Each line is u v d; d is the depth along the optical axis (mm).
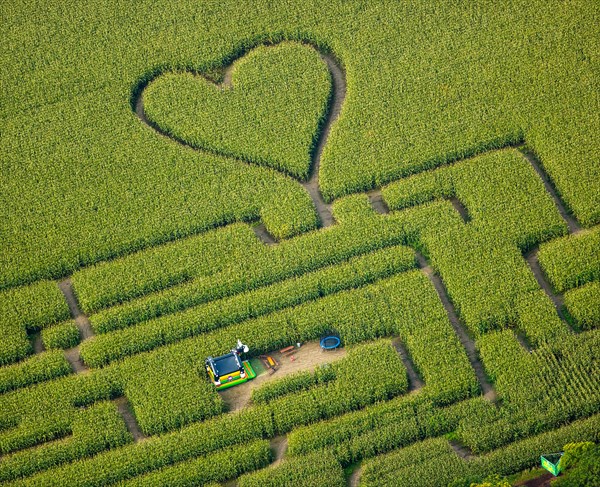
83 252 137125
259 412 118938
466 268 131625
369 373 121688
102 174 146750
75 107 156000
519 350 122438
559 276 130000
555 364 120625
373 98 154250
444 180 142500
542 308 126250
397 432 115500
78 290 132875
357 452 114500
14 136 152875
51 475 114312
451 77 156125
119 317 129375
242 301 130375
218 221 140250
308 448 115125
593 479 104188
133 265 135375
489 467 111188
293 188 142875
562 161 143375
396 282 130750
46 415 119688
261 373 124750
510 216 136875
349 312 128000
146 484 112812
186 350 125438
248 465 114375
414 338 124812
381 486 110375
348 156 146625
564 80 154250
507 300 127625
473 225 136500
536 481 110625
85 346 126750
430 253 134250
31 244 138375
